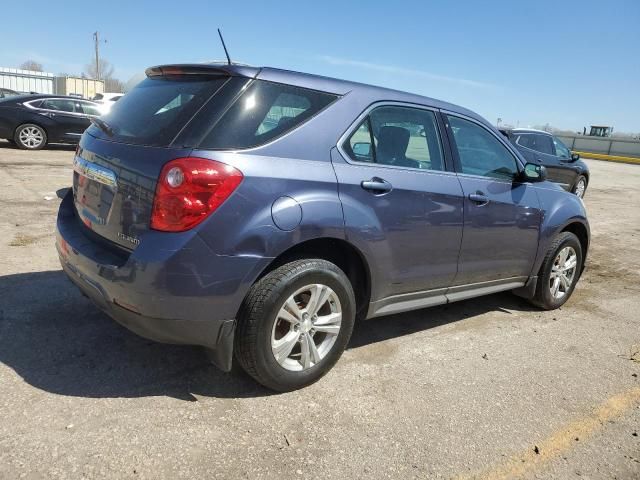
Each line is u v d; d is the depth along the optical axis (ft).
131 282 9.02
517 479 8.71
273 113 10.05
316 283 10.31
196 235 8.93
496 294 18.39
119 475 7.91
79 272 10.25
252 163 9.43
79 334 12.21
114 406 9.61
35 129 44.01
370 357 12.54
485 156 14.21
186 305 9.09
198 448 8.69
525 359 13.23
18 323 12.46
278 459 8.62
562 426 10.35
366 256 11.03
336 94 11.06
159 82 11.07
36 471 7.82
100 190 10.20
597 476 8.97
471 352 13.37
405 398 10.82
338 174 10.52
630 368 13.23
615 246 28.37
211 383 10.66
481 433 9.87
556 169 41.86
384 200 11.19
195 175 8.88
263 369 9.98
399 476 8.50
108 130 10.73
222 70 9.99
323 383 11.10
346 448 9.05
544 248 15.98
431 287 12.93
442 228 12.50
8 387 9.87
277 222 9.53
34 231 20.25
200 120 9.37
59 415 9.18
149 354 11.59
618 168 96.99
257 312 9.62
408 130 12.29
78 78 139.44
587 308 17.75
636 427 10.53
